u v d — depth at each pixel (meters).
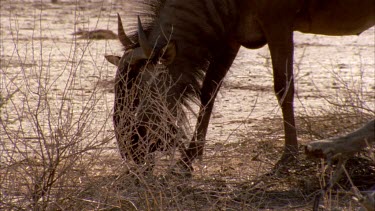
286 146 27.66
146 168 22.50
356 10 29.88
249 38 29.50
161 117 23.62
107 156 24.16
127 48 27.44
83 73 44.69
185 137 26.25
